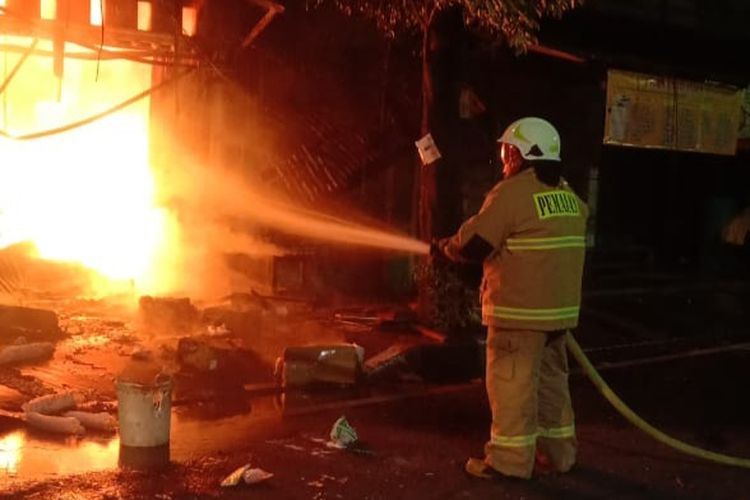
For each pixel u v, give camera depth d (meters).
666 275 12.16
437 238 7.80
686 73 10.55
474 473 5.02
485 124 9.62
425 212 7.92
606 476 5.14
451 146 7.75
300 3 10.03
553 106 10.23
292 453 5.30
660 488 5.00
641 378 7.69
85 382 6.49
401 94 9.98
